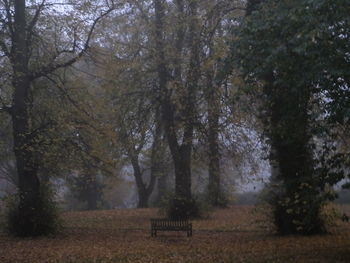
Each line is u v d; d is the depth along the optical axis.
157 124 22.38
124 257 13.34
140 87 21.36
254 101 14.98
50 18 18.55
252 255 12.89
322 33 9.57
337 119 9.78
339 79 9.73
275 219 16.64
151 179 37.31
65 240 17.22
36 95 19.42
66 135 18.50
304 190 11.09
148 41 21.41
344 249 12.83
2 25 18.16
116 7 19.08
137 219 24.98
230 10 18.81
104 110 19.94
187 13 21.00
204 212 24.05
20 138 18.05
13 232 18.39
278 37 10.76
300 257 12.08
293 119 11.27
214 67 18.53
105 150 19.47
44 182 19.08
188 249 14.51
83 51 18.61
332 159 10.13
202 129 20.61
